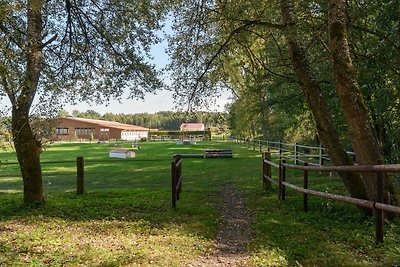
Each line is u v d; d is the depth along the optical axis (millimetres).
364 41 8750
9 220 7812
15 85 7199
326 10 8523
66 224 7449
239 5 9016
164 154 32781
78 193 11453
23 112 8977
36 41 8320
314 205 8641
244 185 13625
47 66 10219
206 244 5844
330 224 6820
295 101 14172
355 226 6555
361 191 7223
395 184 7324
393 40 7859
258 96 14641
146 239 6184
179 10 9891
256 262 4840
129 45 11195
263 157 12039
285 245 5609
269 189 11695
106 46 11125
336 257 4957
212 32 10148
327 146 7703
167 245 5793
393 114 9586
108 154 33281
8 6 6414
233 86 12688
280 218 7535
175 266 4727
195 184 14500
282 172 9703
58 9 10352
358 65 8484
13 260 4910
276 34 10250
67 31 10703
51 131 9984
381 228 5309
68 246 5711
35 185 9469
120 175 17906
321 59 9773
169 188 13531
